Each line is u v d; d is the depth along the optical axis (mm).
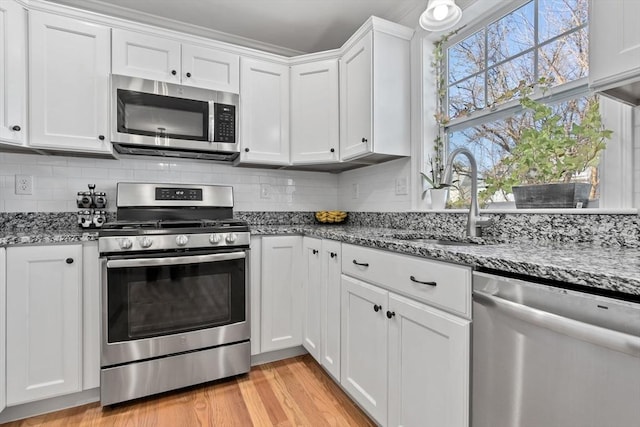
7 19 1604
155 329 1696
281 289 2100
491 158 1760
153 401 1687
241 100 2215
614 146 1146
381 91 1951
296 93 2359
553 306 757
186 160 2398
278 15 2250
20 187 1946
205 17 2271
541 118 1416
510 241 1354
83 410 1603
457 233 1713
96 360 1634
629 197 1111
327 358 1831
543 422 774
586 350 696
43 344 1527
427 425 1119
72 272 1578
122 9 2176
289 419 1538
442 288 1069
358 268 1551
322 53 2283
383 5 2127
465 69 1914
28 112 1698
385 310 1345
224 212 2314
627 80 873
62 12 1764
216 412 1593
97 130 1844
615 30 885
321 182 2842
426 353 1129
